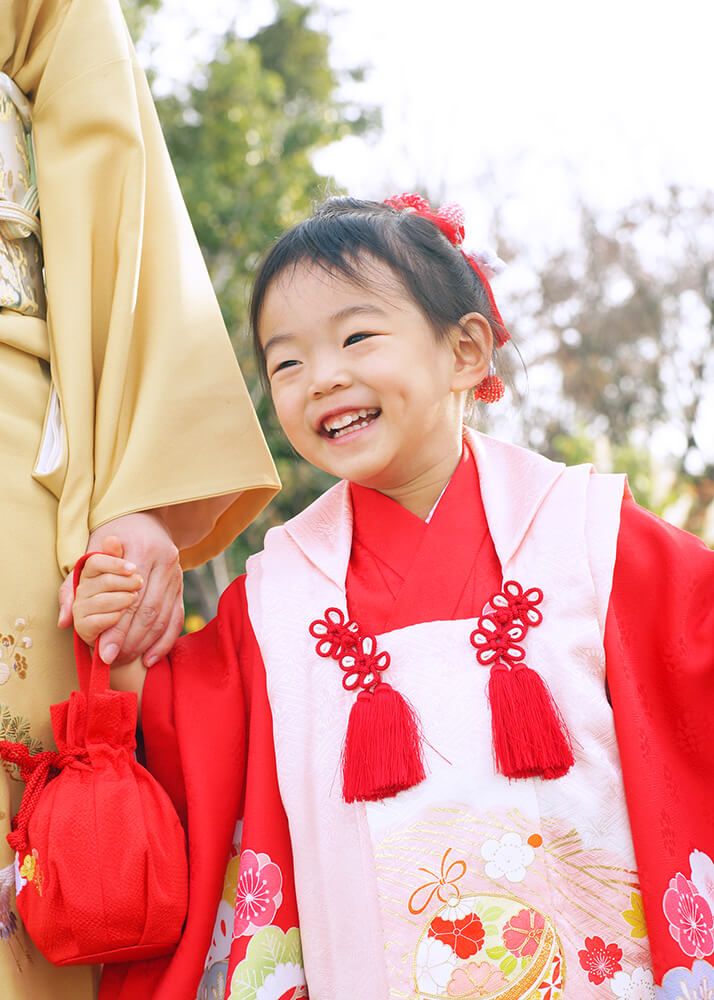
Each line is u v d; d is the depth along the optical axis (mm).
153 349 2277
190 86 12227
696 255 18062
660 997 1828
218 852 2006
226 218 11812
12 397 2193
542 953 1826
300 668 2057
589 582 2020
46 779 2029
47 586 2129
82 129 2361
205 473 2242
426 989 1819
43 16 2412
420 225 2268
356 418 2117
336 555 2154
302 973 1943
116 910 1869
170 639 2145
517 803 1876
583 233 18359
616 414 17984
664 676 2016
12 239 2289
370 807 1903
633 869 1889
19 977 1940
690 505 12883
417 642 1988
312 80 14414
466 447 2248
